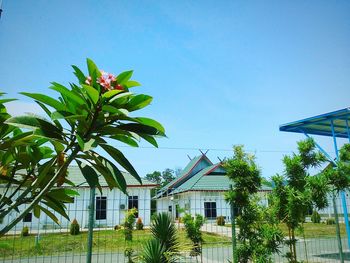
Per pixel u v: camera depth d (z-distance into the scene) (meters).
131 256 7.28
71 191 3.74
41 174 3.01
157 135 3.02
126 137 3.10
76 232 10.79
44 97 2.78
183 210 9.69
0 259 8.48
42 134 2.74
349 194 9.65
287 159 6.61
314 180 6.17
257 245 6.30
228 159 6.90
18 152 3.41
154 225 6.67
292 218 6.26
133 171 2.98
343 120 12.41
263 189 7.70
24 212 2.74
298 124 12.82
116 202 15.54
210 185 24.69
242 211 6.64
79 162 3.04
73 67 3.02
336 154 11.21
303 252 12.09
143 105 2.95
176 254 6.34
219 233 10.32
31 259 8.78
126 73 3.01
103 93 2.89
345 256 11.14
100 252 9.79
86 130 2.90
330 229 11.22
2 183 3.70
